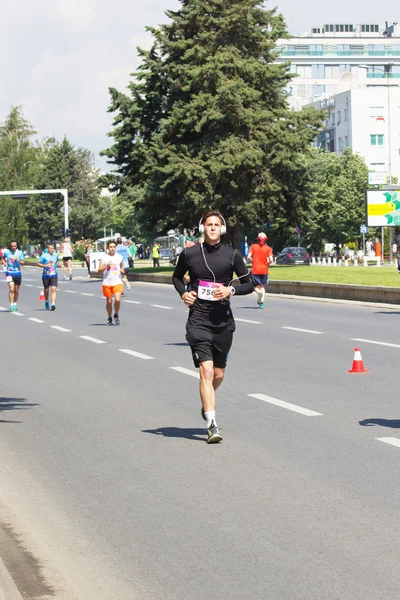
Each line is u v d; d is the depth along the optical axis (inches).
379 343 852.0
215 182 2645.2
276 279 1887.3
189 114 2642.7
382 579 244.7
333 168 4630.9
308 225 2886.3
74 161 6358.3
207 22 2714.1
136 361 751.7
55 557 270.4
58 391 603.5
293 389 581.0
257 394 562.9
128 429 466.3
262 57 2805.1
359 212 4557.1
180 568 257.8
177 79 2753.4
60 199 6318.9
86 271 3737.7
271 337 920.3
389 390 571.5
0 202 4739.2
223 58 2642.7
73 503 330.3
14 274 1403.8
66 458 405.4
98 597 236.5
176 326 1085.1
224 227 430.6
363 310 1295.5
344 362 715.4
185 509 317.1
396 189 2728.8
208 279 428.5
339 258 4611.2
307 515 305.9
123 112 2866.6
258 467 375.2
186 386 609.6
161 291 1983.3
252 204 2650.1
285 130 2709.2
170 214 2775.6
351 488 338.6
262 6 2780.5
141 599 235.0
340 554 265.9
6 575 240.4
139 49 2839.6
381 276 1882.4
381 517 301.4
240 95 2642.7
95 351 833.5
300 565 257.3
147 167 2743.6
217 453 402.9
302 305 1428.4
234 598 233.9
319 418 480.7
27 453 418.6
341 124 6353.3
